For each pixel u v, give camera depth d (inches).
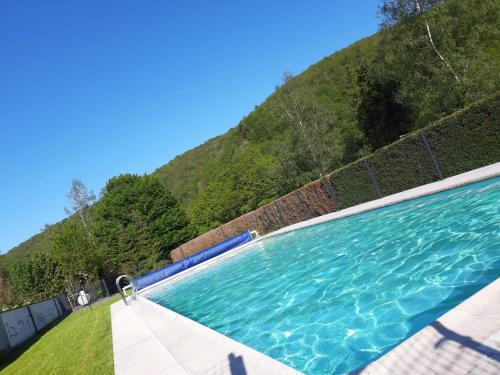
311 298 315.6
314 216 884.6
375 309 237.3
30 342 675.4
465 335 120.3
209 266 821.9
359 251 401.4
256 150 2161.7
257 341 260.4
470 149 519.8
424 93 1015.0
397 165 633.6
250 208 1844.2
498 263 230.8
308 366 195.0
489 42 1157.7
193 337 252.1
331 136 1510.8
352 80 1585.9
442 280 237.8
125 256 1577.3
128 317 475.8
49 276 1487.5
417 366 115.0
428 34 999.6
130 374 217.3
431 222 383.2
